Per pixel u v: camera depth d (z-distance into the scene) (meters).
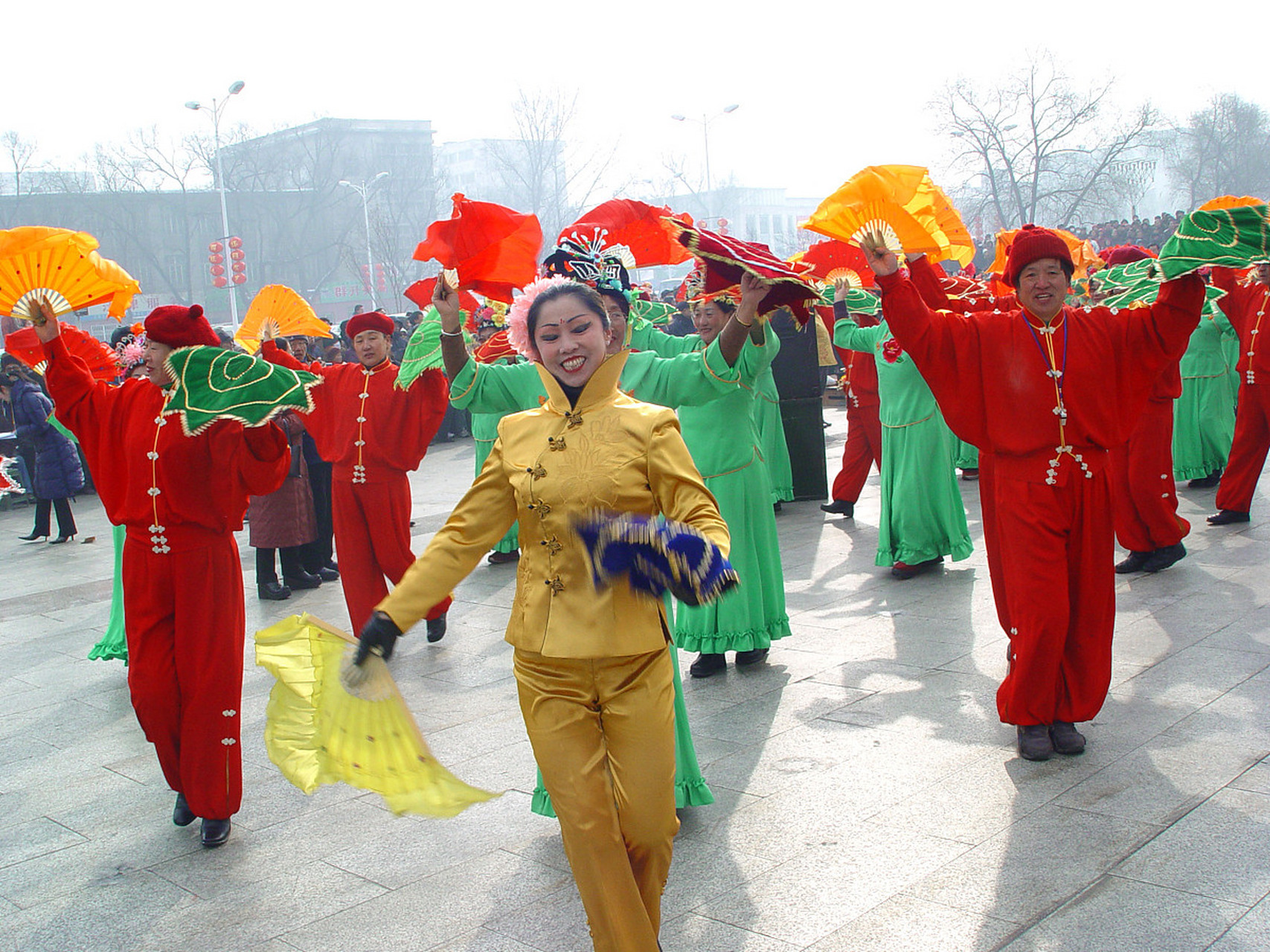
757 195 80.44
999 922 3.23
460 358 4.15
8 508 15.48
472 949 3.38
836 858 3.73
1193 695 4.91
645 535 2.45
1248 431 7.95
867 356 9.59
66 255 4.39
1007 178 54.03
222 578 4.32
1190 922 3.14
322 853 4.18
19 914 3.87
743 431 5.84
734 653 6.46
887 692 5.36
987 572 7.61
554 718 2.86
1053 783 4.16
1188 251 4.20
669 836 2.88
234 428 4.26
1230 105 62.84
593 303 2.90
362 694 2.91
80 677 6.95
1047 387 4.36
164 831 4.53
